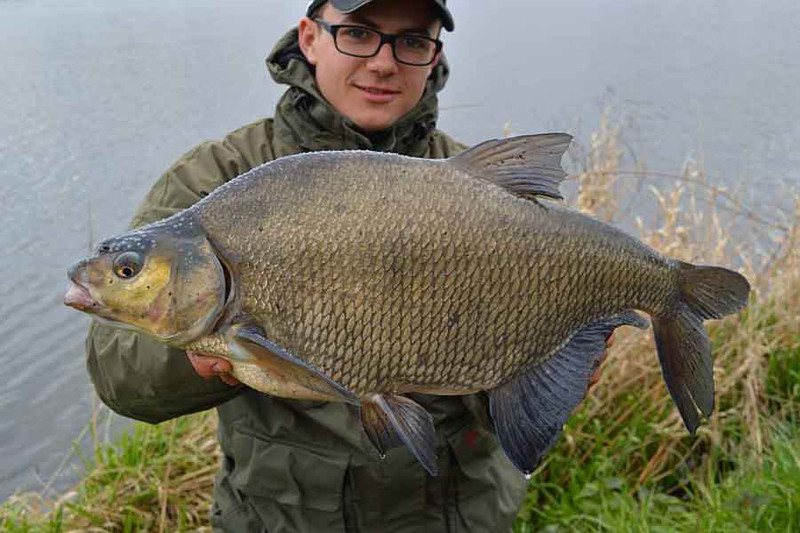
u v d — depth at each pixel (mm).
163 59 6633
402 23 943
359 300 714
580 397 777
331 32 948
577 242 771
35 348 2357
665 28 6855
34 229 3061
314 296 708
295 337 712
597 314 797
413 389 747
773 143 3158
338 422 892
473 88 4547
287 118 966
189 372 804
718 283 831
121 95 5215
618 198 1765
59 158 3869
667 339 835
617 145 2285
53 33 8734
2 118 4680
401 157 742
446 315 735
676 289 829
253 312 707
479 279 739
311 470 902
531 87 4492
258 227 706
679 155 2965
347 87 960
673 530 1215
